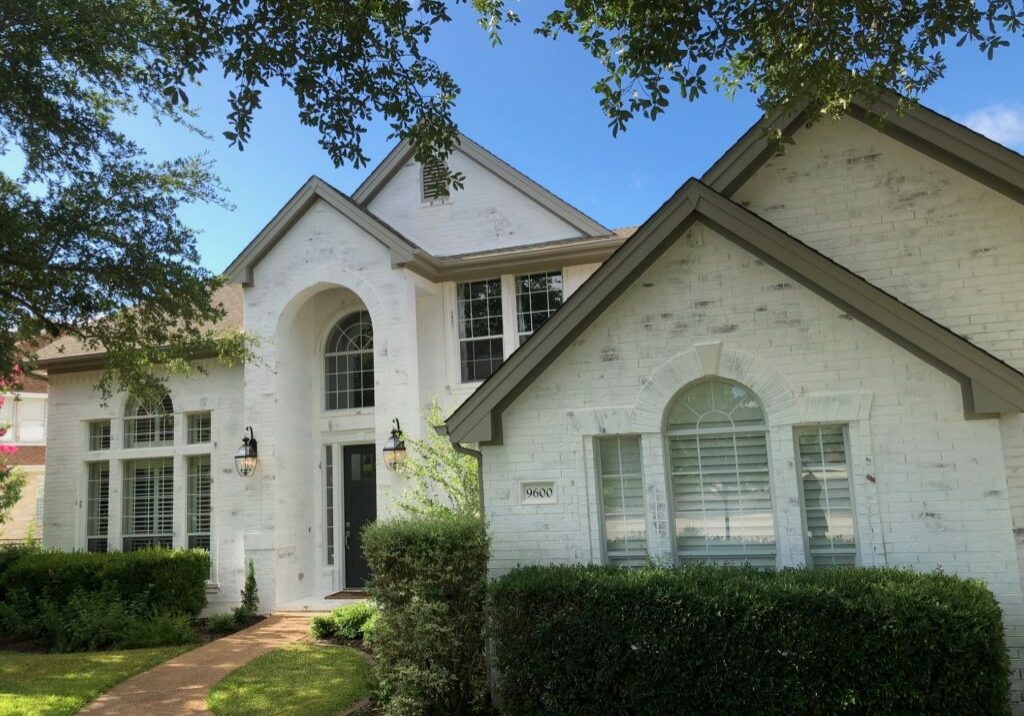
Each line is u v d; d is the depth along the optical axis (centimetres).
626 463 823
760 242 760
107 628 1146
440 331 1398
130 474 1538
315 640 1091
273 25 683
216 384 1471
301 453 1400
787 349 770
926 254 844
